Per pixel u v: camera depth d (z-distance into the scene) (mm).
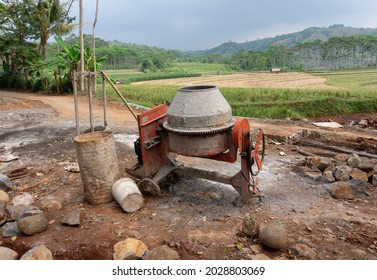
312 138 9992
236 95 28891
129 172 5824
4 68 35406
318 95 29938
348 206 5090
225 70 116188
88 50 20938
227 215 4840
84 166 5145
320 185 5859
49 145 9359
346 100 27469
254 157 5090
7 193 5918
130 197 4977
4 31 31344
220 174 5316
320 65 131500
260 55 133625
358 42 119000
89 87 7637
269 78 72688
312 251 3898
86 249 4215
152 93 25859
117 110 16312
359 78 66812
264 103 25781
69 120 13586
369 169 6281
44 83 28516
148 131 5445
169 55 154375
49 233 4574
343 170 6000
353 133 12844
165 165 5789
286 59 126688
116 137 9773
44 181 6434
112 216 4910
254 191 5211
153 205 5262
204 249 4082
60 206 5332
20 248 4379
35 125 12688
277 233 3984
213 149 4996
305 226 4492
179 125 4996
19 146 9445
